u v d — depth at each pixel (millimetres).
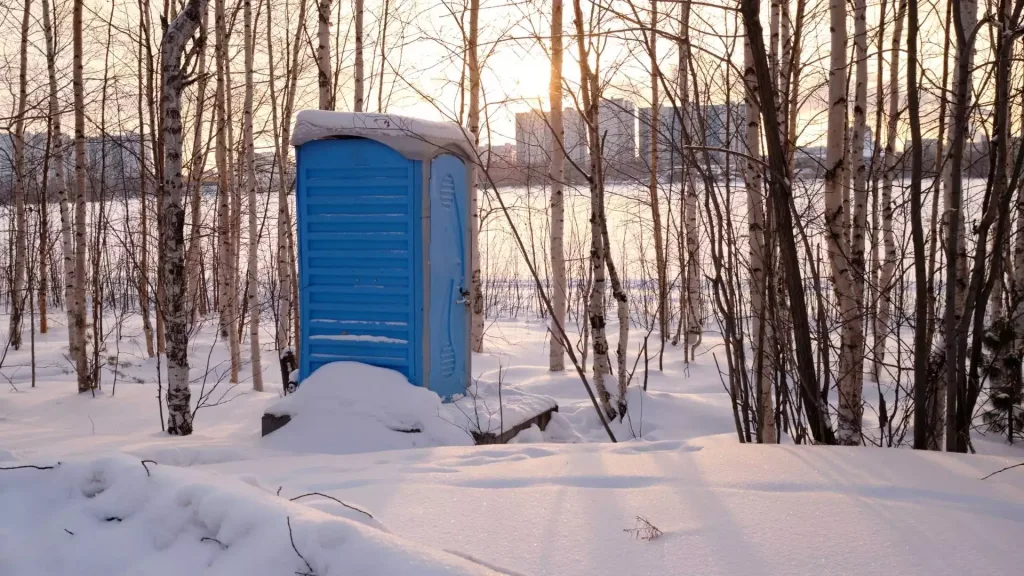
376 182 6273
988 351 6938
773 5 6945
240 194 13727
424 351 6258
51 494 2734
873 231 9102
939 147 5797
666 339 14141
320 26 9039
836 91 4773
